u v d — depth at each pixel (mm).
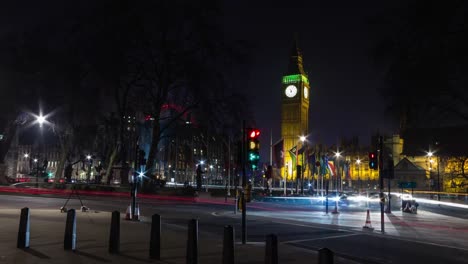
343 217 33219
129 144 60250
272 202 53750
